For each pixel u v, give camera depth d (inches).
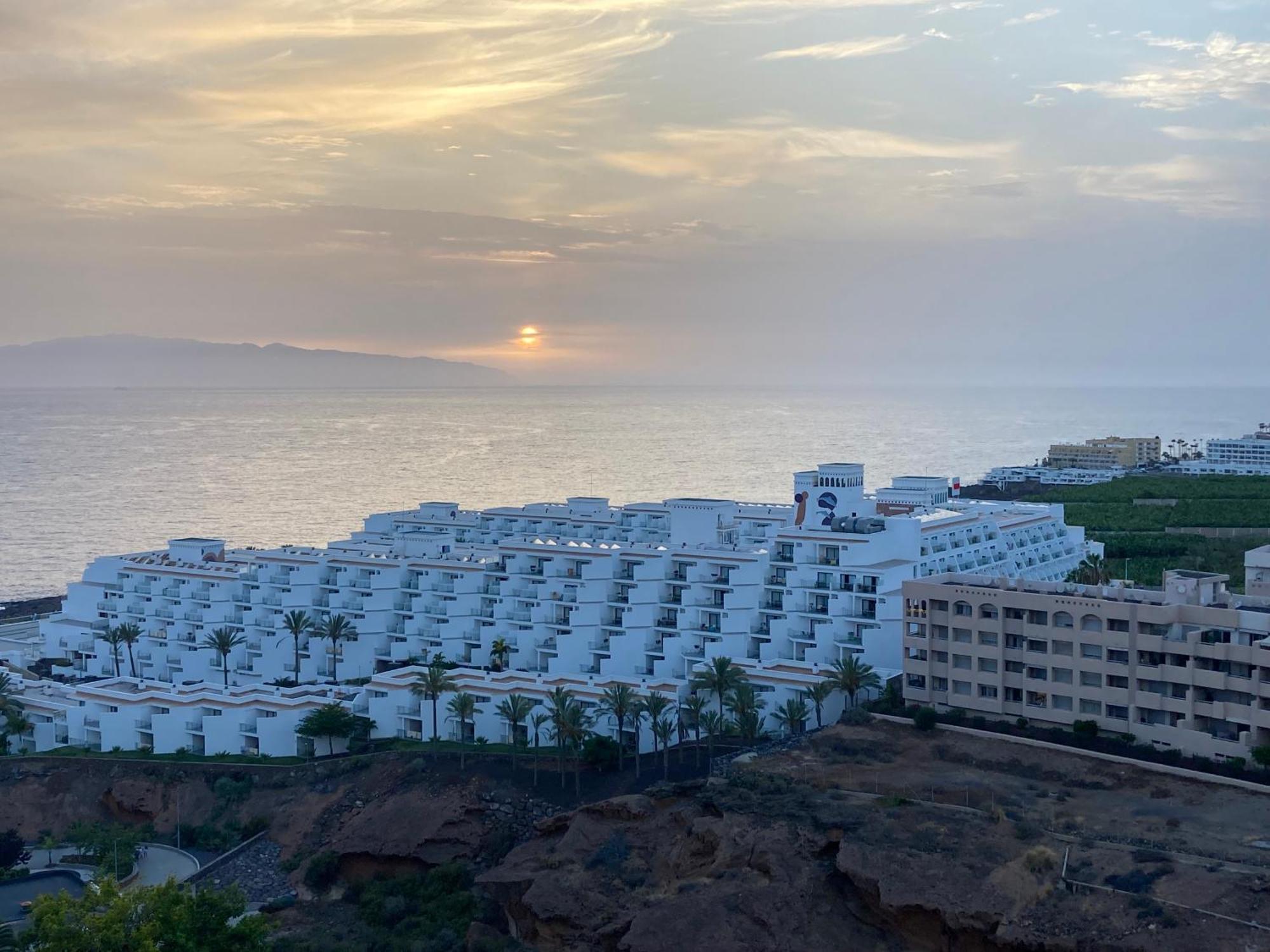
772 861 4793.3
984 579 6328.7
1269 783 5027.1
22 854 6200.8
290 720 7032.5
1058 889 4377.5
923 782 5285.4
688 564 7810.0
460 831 5900.6
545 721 6565.0
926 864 4559.5
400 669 7367.1
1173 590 5649.6
